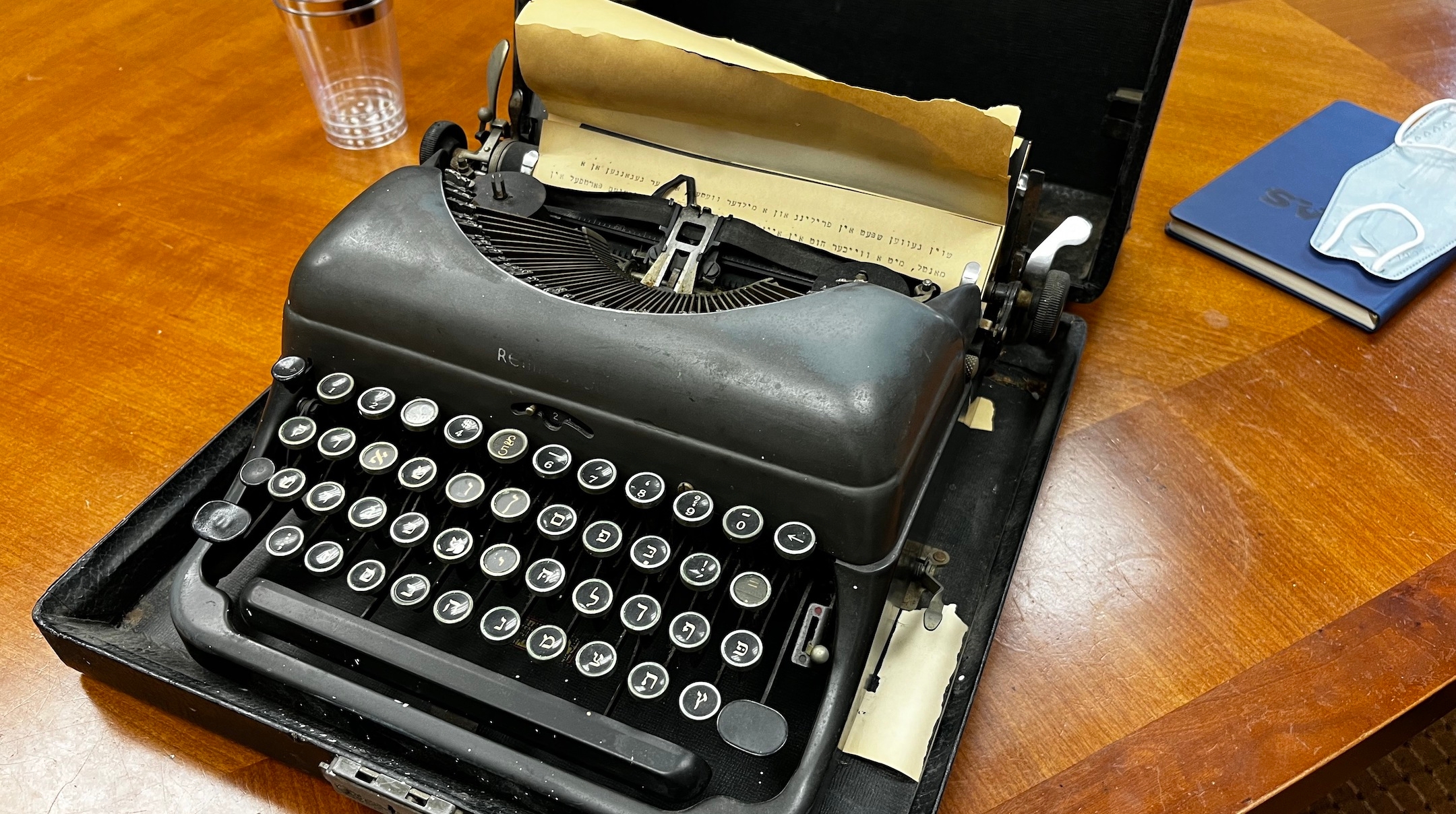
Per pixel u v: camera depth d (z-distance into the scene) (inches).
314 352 15.6
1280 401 20.0
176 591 14.5
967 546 17.2
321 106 23.8
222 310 20.6
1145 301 21.8
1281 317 21.5
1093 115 19.9
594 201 17.3
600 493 14.0
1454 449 19.2
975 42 19.9
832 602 14.5
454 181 16.8
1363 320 21.1
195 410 18.9
